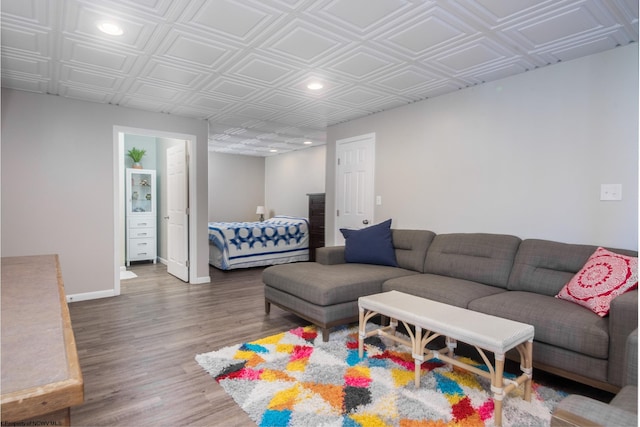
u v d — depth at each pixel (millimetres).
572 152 2646
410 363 2289
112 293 4008
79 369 559
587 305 2023
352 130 4590
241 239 5742
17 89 3432
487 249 2883
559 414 793
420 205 3723
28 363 573
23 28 2230
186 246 4754
